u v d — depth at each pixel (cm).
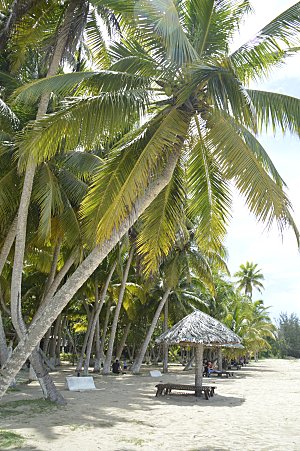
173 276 2919
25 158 953
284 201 805
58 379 2389
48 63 1299
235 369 4475
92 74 842
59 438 930
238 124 850
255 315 6294
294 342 10275
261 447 944
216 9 927
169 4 711
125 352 5878
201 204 1041
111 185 862
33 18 1380
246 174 822
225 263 2667
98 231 765
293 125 842
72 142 849
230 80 759
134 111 828
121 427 1091
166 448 902
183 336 1689
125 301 3400
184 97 809
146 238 1016
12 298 1119
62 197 1628
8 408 1252
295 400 1783
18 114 1614
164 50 828
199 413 1370
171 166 864
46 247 2180
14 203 1570
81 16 1233
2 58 1581
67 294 745
